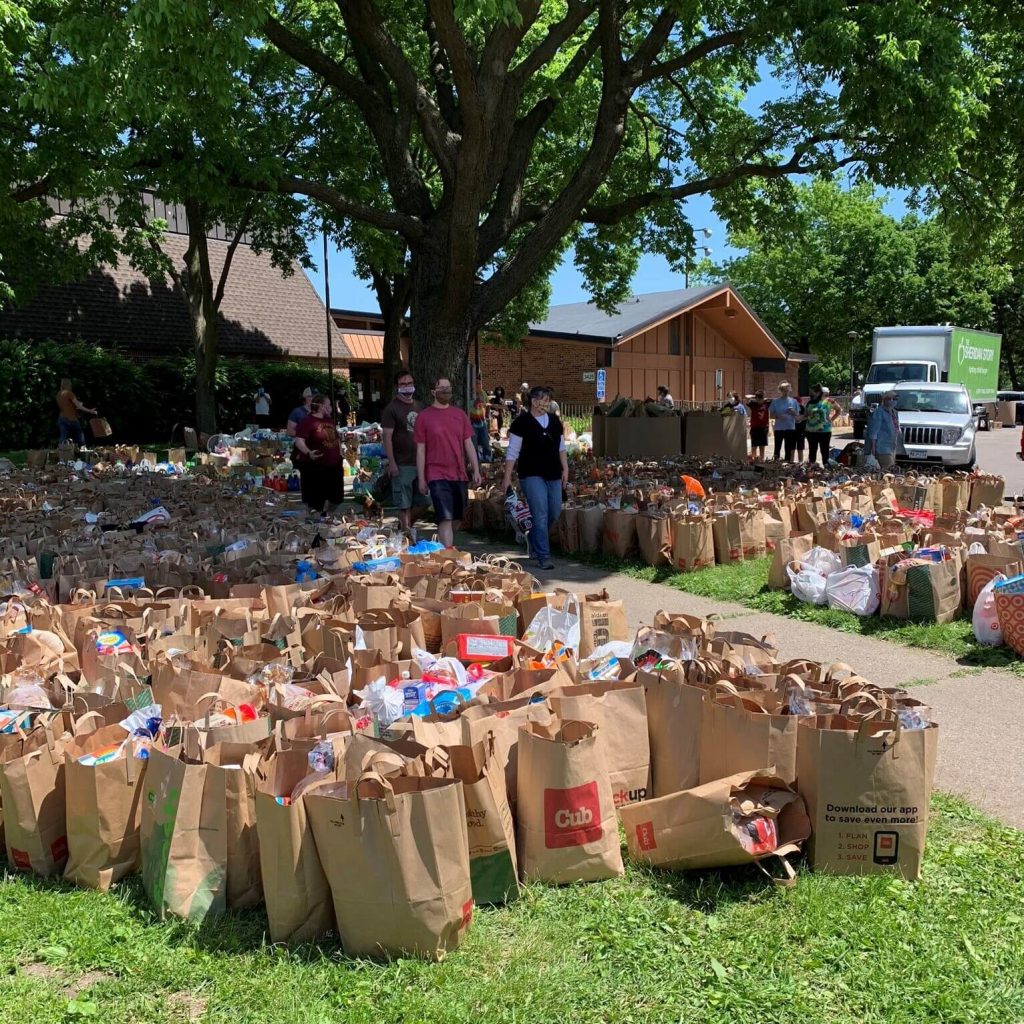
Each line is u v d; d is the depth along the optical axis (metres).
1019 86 14.83
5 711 3.87
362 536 7.91
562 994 2.72
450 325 13.09
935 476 13.09
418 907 2.80
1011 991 2.75
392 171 13.86
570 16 12.80
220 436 18.55
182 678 4.08
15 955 2.91
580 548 9.89
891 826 3.30
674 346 38.19
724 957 2.89
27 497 10.34
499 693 4.08
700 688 3.62
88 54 9.80
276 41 13.23
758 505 9.82
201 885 3.09
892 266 48.50
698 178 17.92
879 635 6.76
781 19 11.52
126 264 29.16
